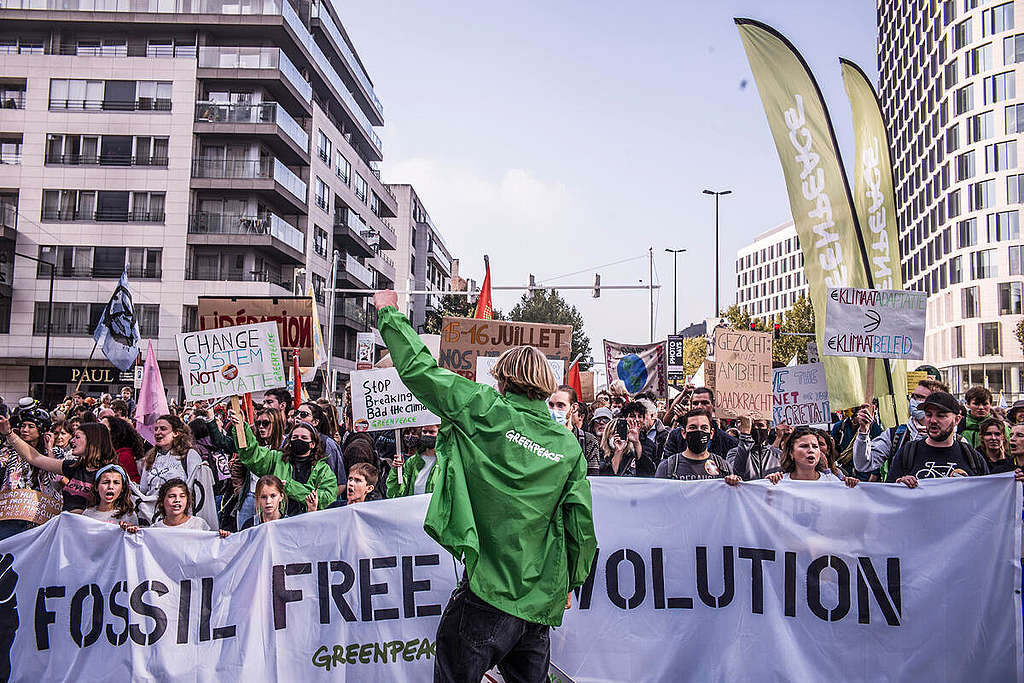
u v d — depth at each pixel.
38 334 45.69
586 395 18.17
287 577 5.77
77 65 46.56
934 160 75.81
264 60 46.47
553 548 4.02
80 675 5.64
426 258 86.38
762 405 8.93
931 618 5.76
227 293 45.84
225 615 5.71
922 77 79.38
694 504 5.91
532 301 57.34
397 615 5.79
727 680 5.75
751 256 157.62
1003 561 5.78
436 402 4.02
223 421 9.35
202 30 47.19
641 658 5.80
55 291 45.84
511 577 3.90
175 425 7.52
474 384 4.05
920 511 5.83
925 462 6.67
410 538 5.83
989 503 5.81
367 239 65.44
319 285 53.41
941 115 73.44
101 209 46.03
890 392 10.12
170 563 5.73
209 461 8.23
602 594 5.85
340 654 5.74
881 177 10.54
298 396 10.79
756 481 5.91
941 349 74.12
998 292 66.88
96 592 5.70
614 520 5.90
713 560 5.87
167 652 5.65
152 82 46.34
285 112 47.41
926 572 5.79
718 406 9.00
